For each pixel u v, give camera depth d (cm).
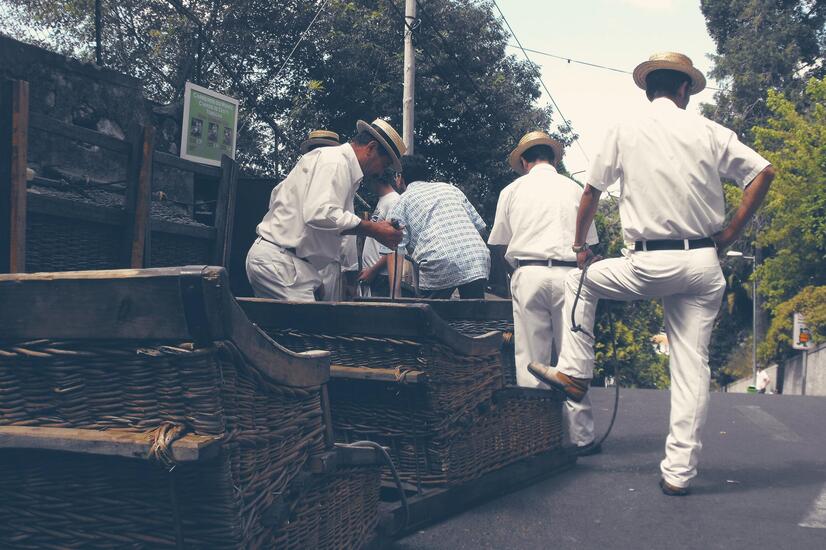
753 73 3541
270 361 188
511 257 484
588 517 339
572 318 405
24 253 315
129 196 388
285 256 400
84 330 168
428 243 496
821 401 751
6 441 171
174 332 161
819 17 3625
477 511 342
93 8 1431
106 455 173
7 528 183
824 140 2514
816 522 336
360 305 306
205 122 623
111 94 516
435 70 2009
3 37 420
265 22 1739
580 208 403
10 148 313
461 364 327
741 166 373
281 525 204
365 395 322
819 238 2502
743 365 4588
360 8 1973
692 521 336
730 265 3856
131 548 178
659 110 382
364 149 402
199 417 166
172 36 1506
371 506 276
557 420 424
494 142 2067
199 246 469
